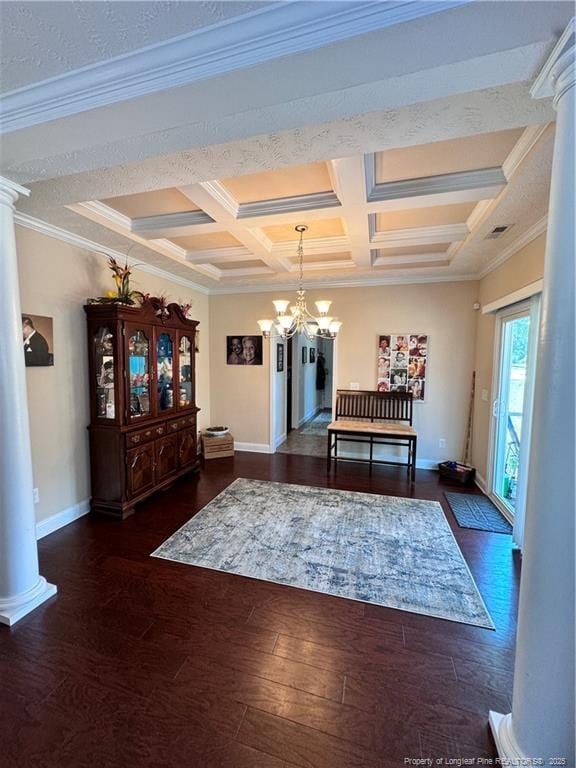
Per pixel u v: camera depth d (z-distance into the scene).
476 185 2.29
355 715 1.51
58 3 1.09
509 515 3.25
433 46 1.10
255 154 1.86
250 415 5.63
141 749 1.37
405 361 4.86
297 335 7.40
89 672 1.71
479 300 4.47
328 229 3.29
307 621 2.04
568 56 1.06
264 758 1.34
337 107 1.36
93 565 2.58
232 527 3.13
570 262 1.10
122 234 3.13
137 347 3.52
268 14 1.12
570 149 1.09
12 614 2.00
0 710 1.52
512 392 3.48
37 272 2.91
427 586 2.35
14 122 1.53
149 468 3.66
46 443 3.03
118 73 1.33
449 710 1.53
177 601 2.21
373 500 3.73
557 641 1.16
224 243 3.70
